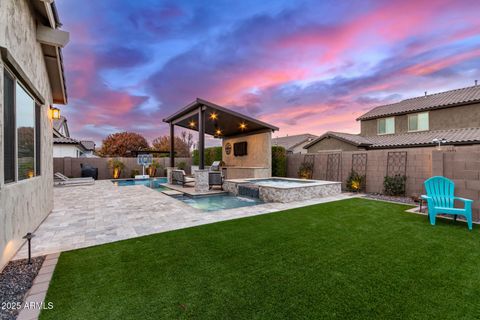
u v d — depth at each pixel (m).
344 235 4.31
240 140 15.65
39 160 5.36
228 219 5.52
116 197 9.01
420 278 2.76
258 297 2.39
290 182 11.19
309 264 3.13
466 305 2.26
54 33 5.18
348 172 10.60
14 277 2.82
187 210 6.59
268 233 4.44
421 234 4.37
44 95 5.82
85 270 2.98
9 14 3.40
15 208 3.56
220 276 2.82
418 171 8.34
